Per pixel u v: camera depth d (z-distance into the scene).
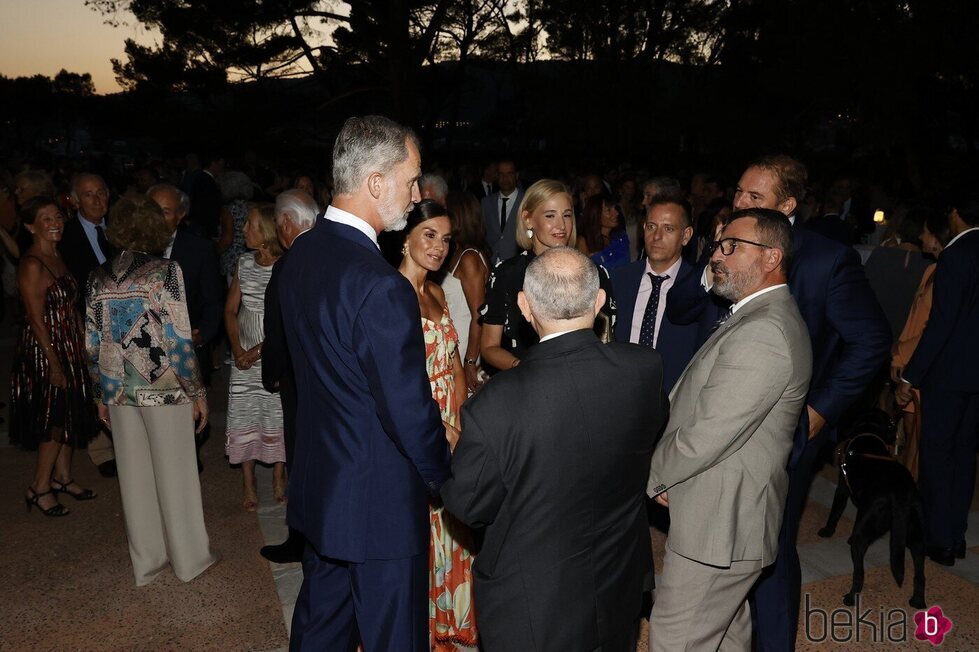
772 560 2.39
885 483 3.42
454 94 29.16
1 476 4.95
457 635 3.12
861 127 16.36
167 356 3.44
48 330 4.05
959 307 3.54
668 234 3.49
